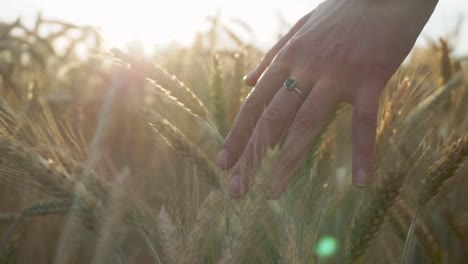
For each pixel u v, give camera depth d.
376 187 0.47
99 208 0.46
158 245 0.47
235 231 0.43
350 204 0.59
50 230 0.66
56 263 0.46
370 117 0.50
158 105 0.55
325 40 0.52
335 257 0.53
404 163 0.48
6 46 0.85
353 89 0.51
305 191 0.49
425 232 0.54
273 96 0.52
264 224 0.49
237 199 0.45
